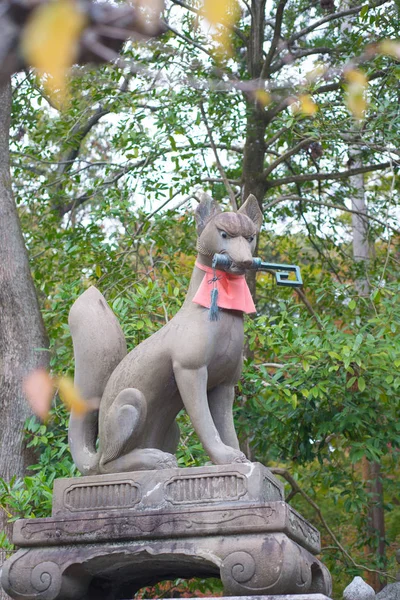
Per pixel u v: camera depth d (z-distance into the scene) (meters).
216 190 8.79
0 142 6.96
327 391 5.92
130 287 6.70
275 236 9.75
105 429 3.24
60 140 8.41
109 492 3.11
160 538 2.95
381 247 10.98
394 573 7.79
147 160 7.32
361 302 7.42
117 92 7.55
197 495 2.97
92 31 0.76
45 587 3.05
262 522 2.83
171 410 3.36
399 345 5.79
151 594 6.57
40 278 7.50
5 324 6.58
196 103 7.19
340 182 8.76
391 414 6.68
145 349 3.31
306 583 2.91
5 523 5.91
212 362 3.24
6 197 6.92
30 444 5.95
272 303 9.07
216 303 3.21
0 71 0.71
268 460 8.80
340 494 7.16
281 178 8.58
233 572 2.80
